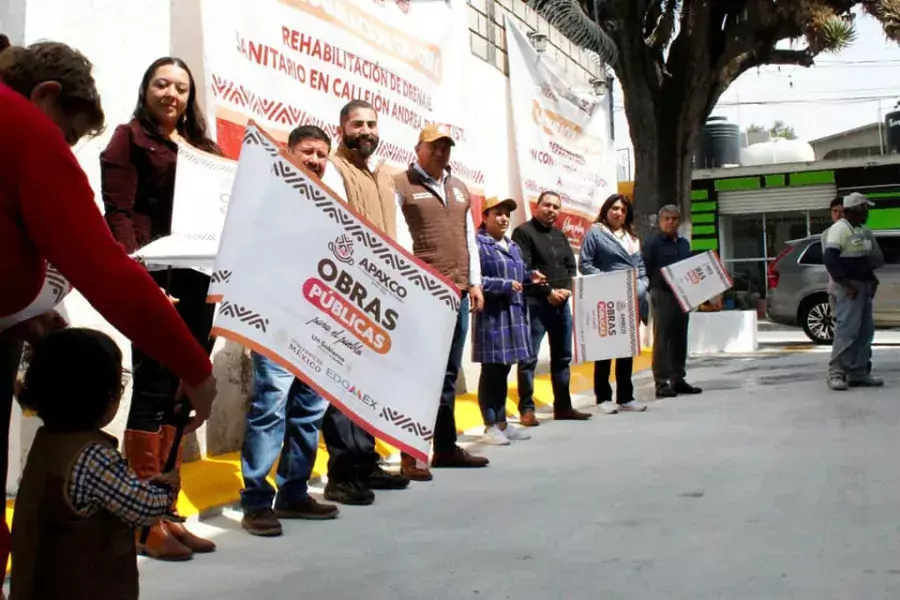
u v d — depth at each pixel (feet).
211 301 9.20
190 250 11.02
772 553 11.34
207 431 17.11
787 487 14.96
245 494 12.90
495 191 30.78
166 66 11.33
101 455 6.46
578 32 37.91
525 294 22.80
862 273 27.43
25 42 13.20
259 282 7.88
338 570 11.02
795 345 47.60
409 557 11.55
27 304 5.72
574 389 29.63
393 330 8.12
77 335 6.51
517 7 33.73
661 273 27.91
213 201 11.53
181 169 11.12
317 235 8.01
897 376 30.78
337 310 7.97
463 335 17.72
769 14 38.70
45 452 6.46
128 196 11.02
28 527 6.37
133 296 5.56
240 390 18.26
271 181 8.01
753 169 75.87
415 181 17.13
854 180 72.90
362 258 8.07
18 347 5.99
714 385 30.63
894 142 82.74
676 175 41.57
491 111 30.81
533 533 12.60
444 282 8.30
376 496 15.26
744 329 44.06
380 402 8.01
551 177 34.60
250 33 17.61
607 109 42.60
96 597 6.40
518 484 15.97
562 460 18.08
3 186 5.44
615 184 43.50
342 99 20.98
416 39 24.90
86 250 5.46
